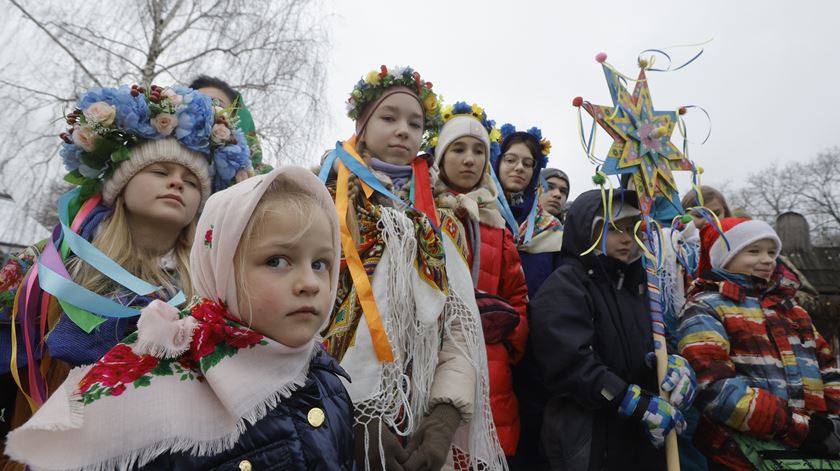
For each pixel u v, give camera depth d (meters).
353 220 1.89
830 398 2.38
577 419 2.10
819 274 10.88
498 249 2.47
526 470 2.35
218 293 1.12
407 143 2.22
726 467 2.20
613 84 2.45
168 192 1.68
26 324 1.55
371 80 2.26
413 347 1.75
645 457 2.10
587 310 2.21
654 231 2.47
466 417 1.73
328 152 2.30
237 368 1.06
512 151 3.39
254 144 2.50
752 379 2.30
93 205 1.75
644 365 2.23
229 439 1.01
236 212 1.10
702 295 2.51
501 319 2.14
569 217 2.47
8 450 0.88
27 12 7.69
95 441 0.93
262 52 8.63
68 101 7.70
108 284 1.59
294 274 1.13
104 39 8.13
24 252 1.74
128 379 1.00
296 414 1.13
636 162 2.41
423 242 1.88
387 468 1.51
